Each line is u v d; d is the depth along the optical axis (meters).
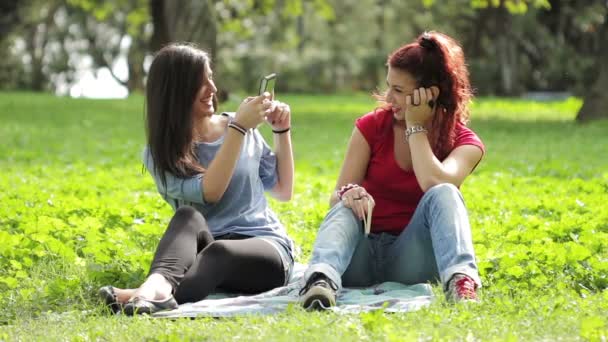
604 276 11.69
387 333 8.56
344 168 11.45
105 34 111.88
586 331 8.62
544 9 85.56
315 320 9.17
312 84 94.31
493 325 9.05
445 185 10.48
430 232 10.48
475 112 59.06
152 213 16.09
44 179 22.75
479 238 14.05
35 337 9.30
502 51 89.31
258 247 10.81
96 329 9.28
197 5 47.09
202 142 11.34
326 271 10.18
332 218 10.71
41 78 106.19
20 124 44.69
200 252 10.54
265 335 8.77
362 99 79.56
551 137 39.59
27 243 13.20
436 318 9.10
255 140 11.59
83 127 44.06
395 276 11.11
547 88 98.25
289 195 11.77
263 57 93.75
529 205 17.73
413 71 10.95
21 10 94.38
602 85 47.69
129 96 79.75
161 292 10.02
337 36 98.88
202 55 11.20
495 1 48.03
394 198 11.34
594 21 80.25
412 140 10.86
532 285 11.34
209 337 8.89
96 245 12.90
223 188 10.95
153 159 11.15
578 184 21.02
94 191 20.22
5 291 11.37
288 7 62.75
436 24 92.75
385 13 99.19
